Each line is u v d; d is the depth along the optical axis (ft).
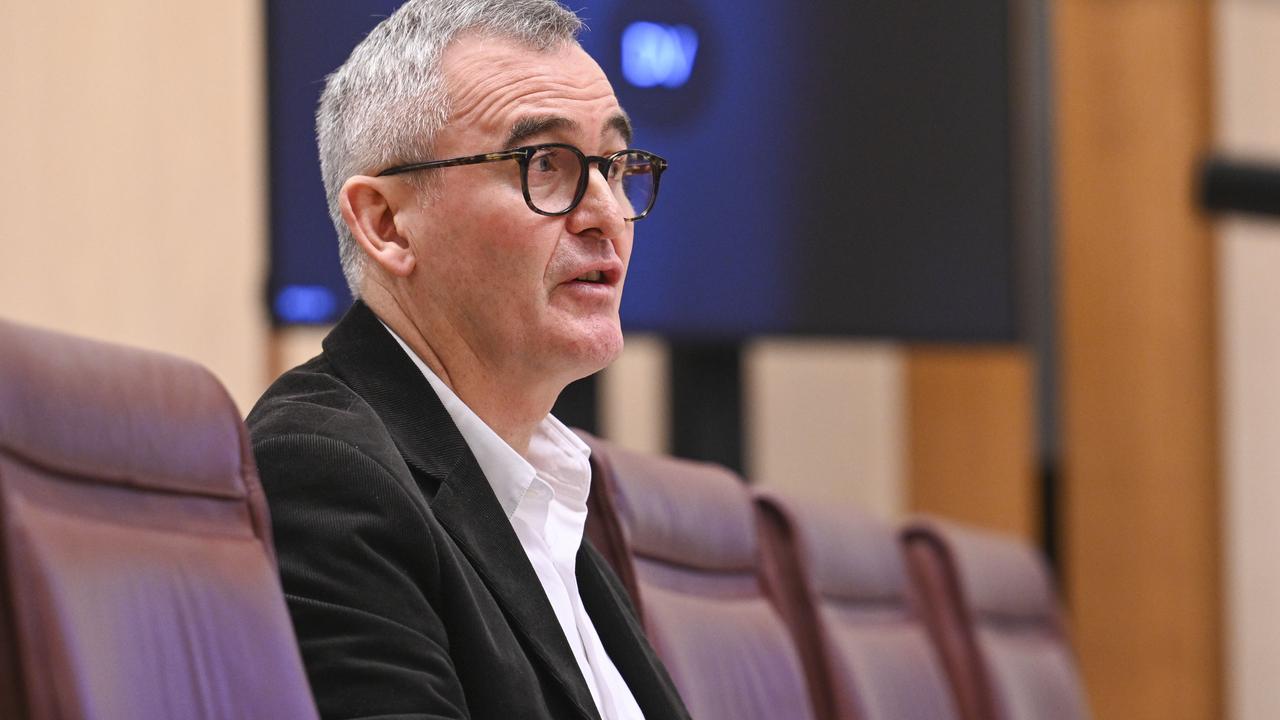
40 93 27.73
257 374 29.45
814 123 27.25
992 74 28.66
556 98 11.31
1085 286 39.93
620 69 25.85
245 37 29.73
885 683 18.88
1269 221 38.42
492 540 10.49
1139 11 40.27
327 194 11.90
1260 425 40.83
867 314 27.61
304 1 23.94
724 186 26.63
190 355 28.73
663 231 26.27
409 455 10.60
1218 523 40.55
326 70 23.97
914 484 39.60
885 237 27.84
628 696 11.39
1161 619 39.81
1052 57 35.37
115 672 7.78
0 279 27.14
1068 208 39.83
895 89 28.02
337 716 9.09
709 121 26.53
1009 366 38.73
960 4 28.45
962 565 22.43
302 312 23.88
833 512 19.47
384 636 9.27
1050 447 34.30
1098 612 39.55
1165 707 39.70
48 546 7.70
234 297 29.27
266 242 23.86
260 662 8.64
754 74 26.84
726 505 16.10
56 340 8.33
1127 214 40.06
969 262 28.40
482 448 11.16
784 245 27.02
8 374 7.87
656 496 14.82
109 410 8.40
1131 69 40.24
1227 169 38.01
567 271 11.23
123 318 28.19
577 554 11.87
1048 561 33.96
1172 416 40.14
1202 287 40.68
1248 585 40.50
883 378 40.14
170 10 28.99
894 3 27.99
